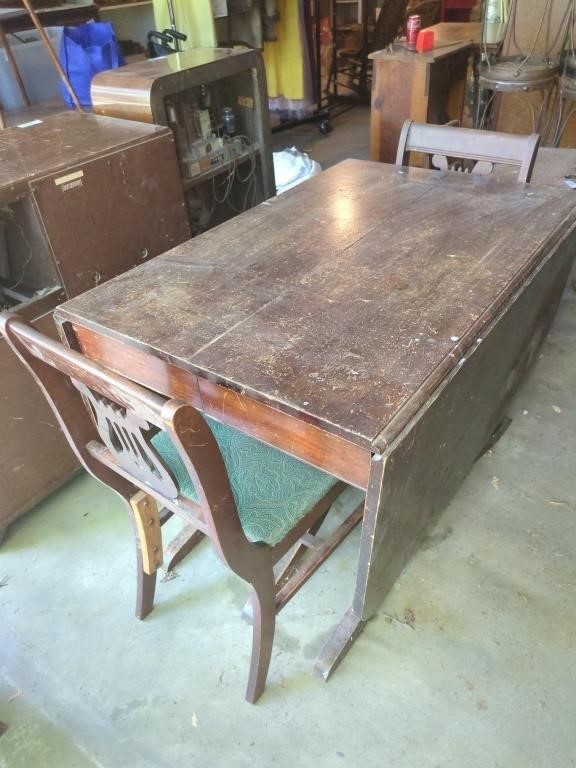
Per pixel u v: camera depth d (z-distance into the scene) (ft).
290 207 5.19
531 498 5.56
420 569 4.99
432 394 3.11
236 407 3.35
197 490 2.81
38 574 5.18
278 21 12.98
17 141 5.57
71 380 3.41
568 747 3.85
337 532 4.43
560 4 9.55
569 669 4.26
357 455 2.95
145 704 4.24
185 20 9.14
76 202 5.10
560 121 9.73
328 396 3.01
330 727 4.04
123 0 10.71
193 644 4.59
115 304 3.92
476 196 5.19
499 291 3.82
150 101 5.92
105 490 5.97
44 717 4.19
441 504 4.60
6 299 5.52
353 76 17.25
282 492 3.76
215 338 3.51
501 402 5.10
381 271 4.11
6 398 4.93
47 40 6.29
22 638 4.69
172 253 4.54
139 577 4.50
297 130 15.62
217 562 5.20
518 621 4.58
